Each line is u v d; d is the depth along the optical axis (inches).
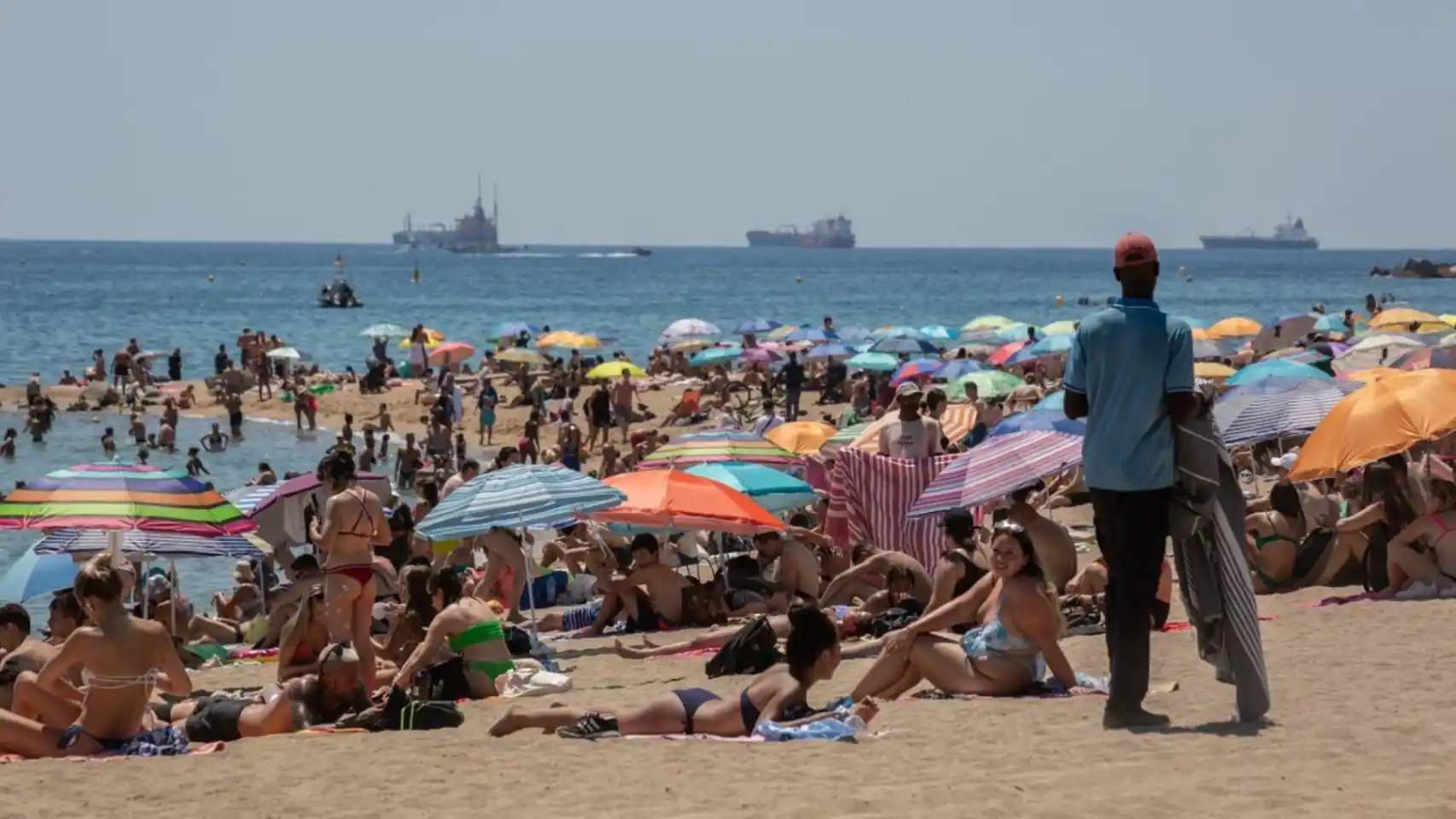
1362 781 898.7
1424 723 1056.2
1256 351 5196.9
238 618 2470.5
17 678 1301.7
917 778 978.7
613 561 2217.0
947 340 6820.9
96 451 5275.6
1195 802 868.6
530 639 1798.7
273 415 6284.5
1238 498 1085.8
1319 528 1923.0
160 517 1723.7
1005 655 1282.0
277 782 1093.8
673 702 1197.1
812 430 3065.9
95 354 7096.5
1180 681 1301.7
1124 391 1049.5
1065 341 4936.0
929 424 2058.3
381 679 1625.2
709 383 5989.2
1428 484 1957.4
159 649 1288.1
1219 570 1081.4
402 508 2428.6
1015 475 1712.6
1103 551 1093.1
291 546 2527.1
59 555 1994.3
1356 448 1812.3
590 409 5024.6
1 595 2003.0
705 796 965.2
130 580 1814.7
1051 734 1092.5
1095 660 1462.8
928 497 1770.4
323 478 1617.9
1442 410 1812.3
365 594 1616.6
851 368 6811.0
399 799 1015.6
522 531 2488.9
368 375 6619.1
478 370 7308.1
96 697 1258.0
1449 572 1744.6
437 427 4815.5
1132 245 1063.0
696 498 2005.4
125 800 1059.3
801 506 2468.0
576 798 985.5
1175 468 1059.3
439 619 1550.2
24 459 5093.5
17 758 1253.7
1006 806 880.9
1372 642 1444.4
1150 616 1089.4
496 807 974.4
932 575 2003.0
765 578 2117.4
